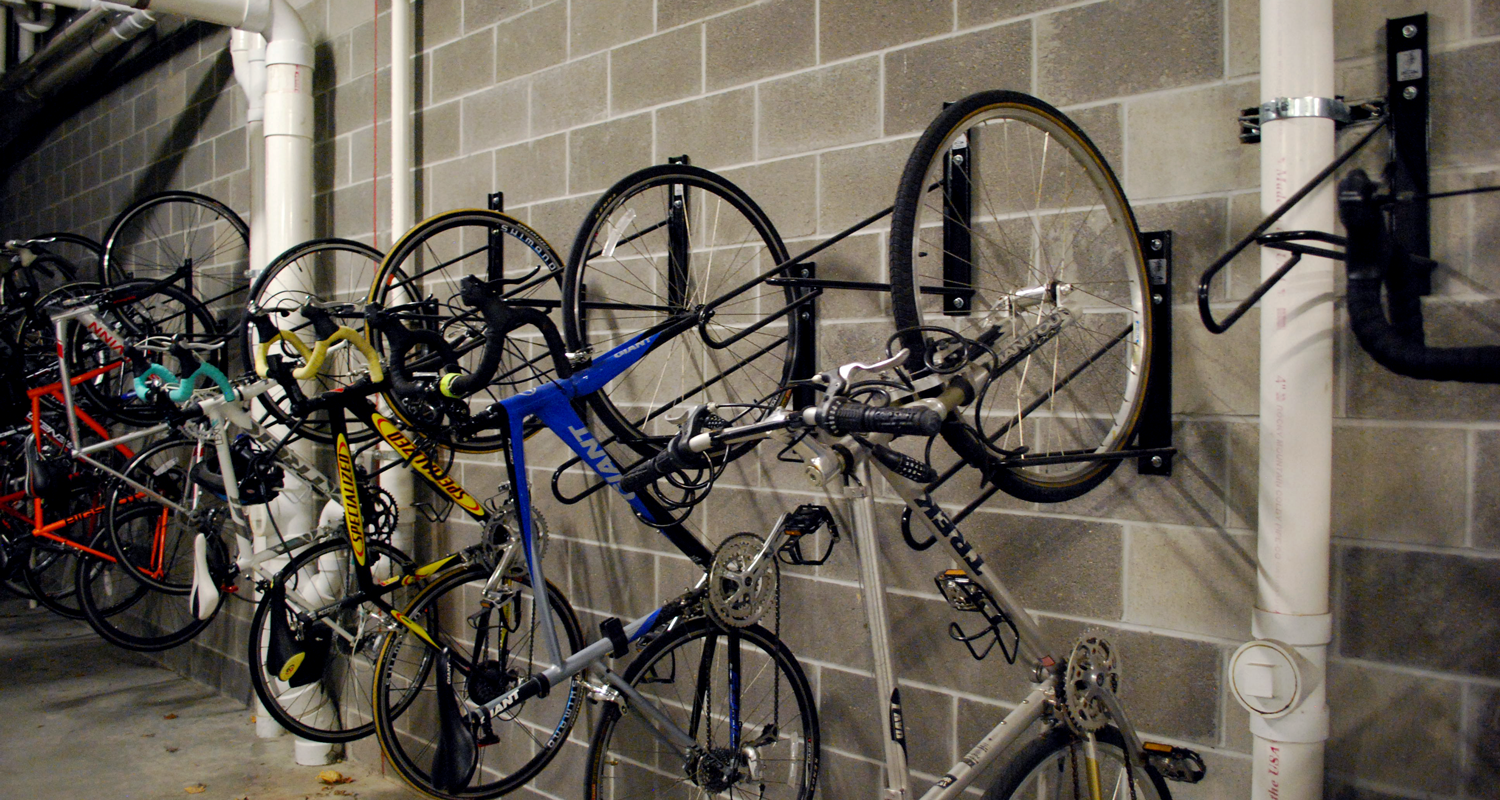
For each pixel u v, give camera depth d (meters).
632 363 2.03
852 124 2.08
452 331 2.92
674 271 2.40
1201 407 1.65
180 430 2.89
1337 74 1.52
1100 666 1.54
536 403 1.91
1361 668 1.50
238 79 3.68
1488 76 1.40
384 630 2.46
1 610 5.32
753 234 2.24
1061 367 1.81
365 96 3.34
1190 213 1.66
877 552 1.44
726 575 1.90
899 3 2.01
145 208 3.94
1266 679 1.41
